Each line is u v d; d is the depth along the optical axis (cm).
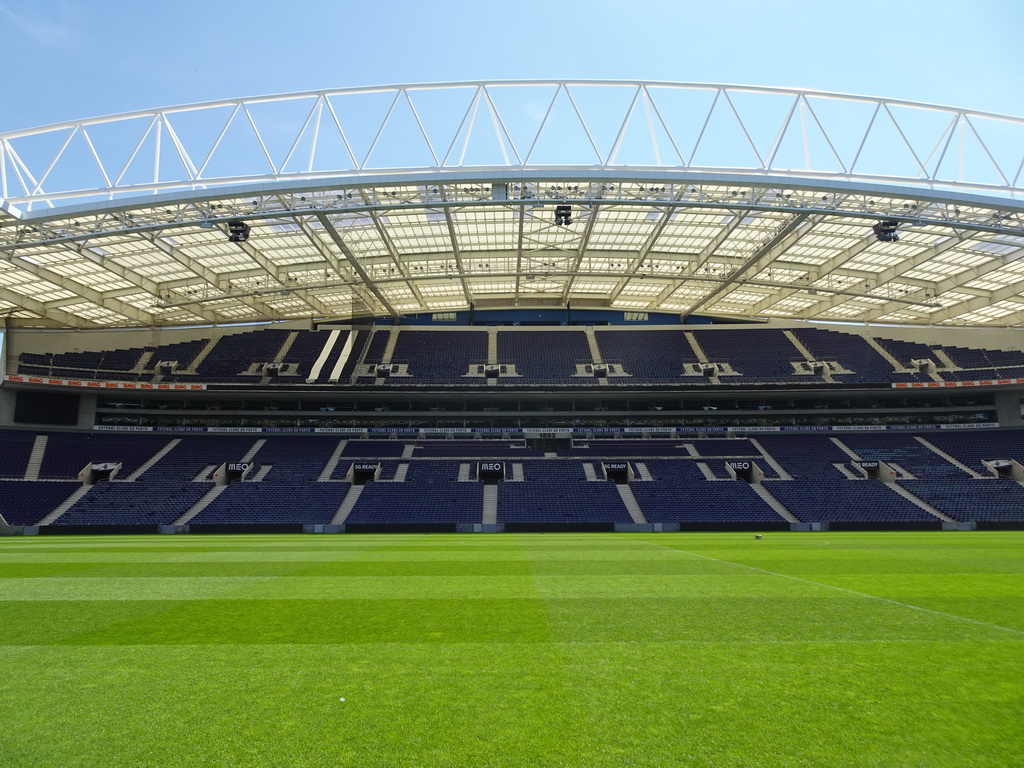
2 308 5022
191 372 5853
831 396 6103
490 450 5962
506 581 1706
